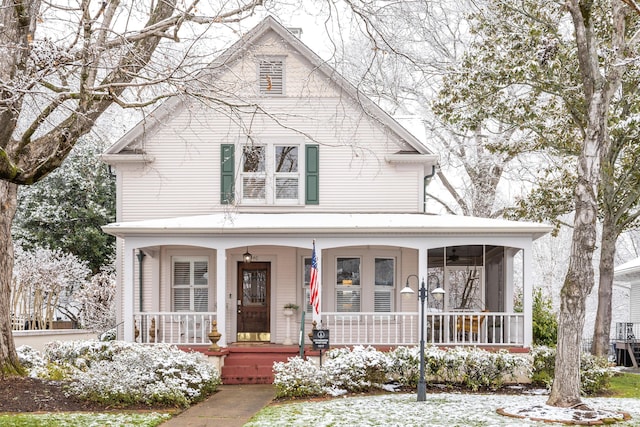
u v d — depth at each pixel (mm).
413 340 20875
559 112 22406
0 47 10570
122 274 22344
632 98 20750
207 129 22328
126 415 13336
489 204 30031
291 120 22281
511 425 12484
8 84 10680
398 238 19203
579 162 14133
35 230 32188
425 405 14641
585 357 17484
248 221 19844
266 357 19234
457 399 15555
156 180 22297
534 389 17266
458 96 22156
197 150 22281
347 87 22125
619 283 47969
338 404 14789
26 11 10602
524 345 18781
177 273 21875
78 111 10539
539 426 12492
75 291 30219
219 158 22297
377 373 17234
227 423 13148
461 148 30797
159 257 21781
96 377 14508
